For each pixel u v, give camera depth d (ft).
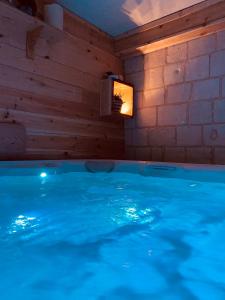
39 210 4.75
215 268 2.74
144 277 2.55
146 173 8.16
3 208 4.83
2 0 7.86
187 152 11.14
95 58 11.71
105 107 11.67
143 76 12.56
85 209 4.87
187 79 11.16
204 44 10.68
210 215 4.58
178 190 6.54
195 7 10.06
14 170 6.93
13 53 8.49
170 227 3.97
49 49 9.68
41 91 9.37
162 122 11.91
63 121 10.22
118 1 9.88
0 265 2.75
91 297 2.21
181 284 2.43
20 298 2.18
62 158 10.16
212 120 10.48
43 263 2.80
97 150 11.75
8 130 8.26
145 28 11.59
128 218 4.37
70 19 10.58
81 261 2.86
